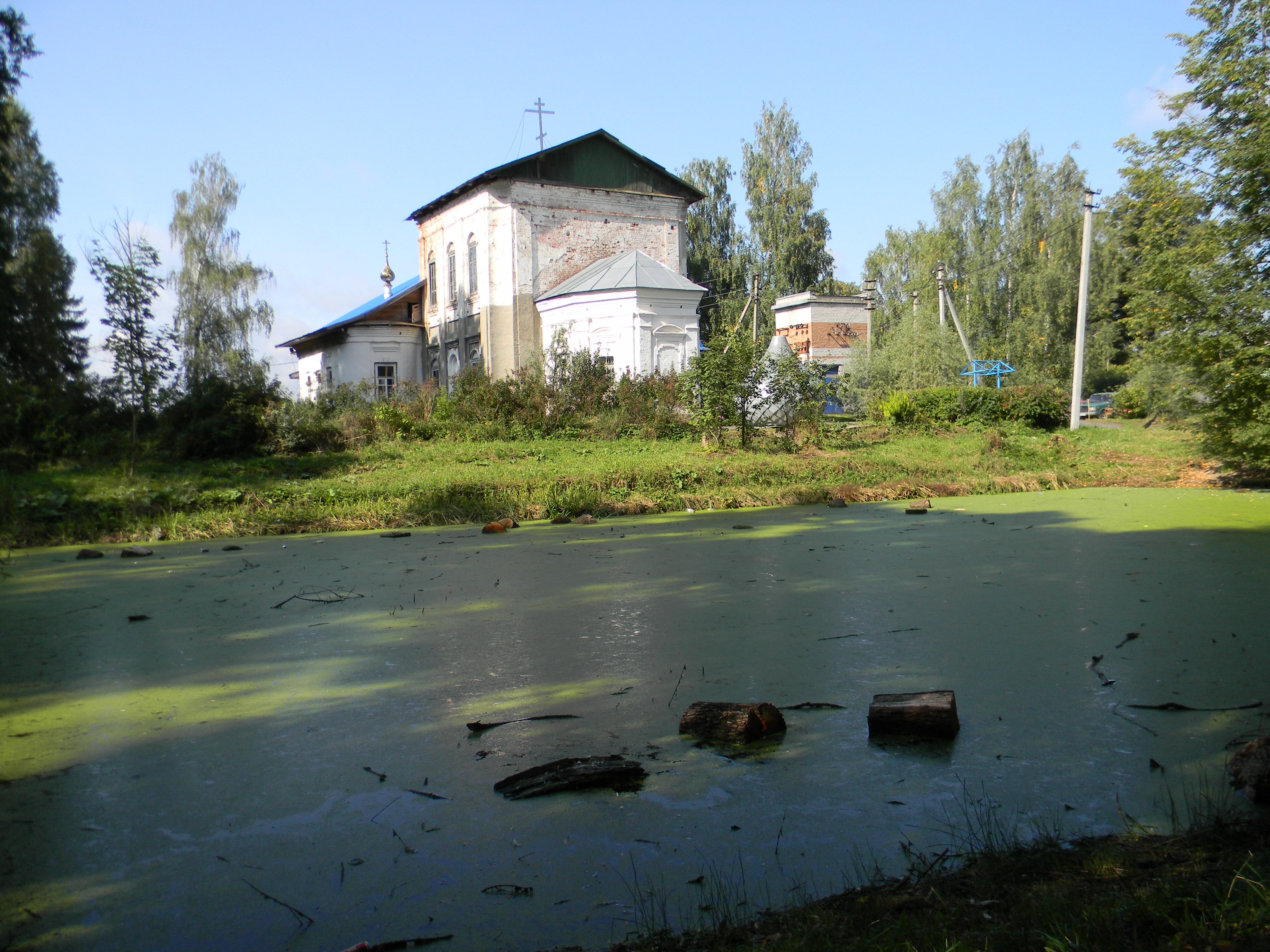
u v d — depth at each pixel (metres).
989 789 3.78
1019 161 43.56
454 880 3.17
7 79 13.34
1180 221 13.11
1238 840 3.14
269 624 6.87
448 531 11.90
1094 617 6.55
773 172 46.06
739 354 18.67
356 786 3.95
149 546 11.05
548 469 15.51
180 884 3.19
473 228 32.75
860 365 33.00
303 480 15.34
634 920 2.87
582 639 6.22
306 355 43.56
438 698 5.07
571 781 3.88
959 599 7.22
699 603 7.26
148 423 20.88
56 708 5.02
